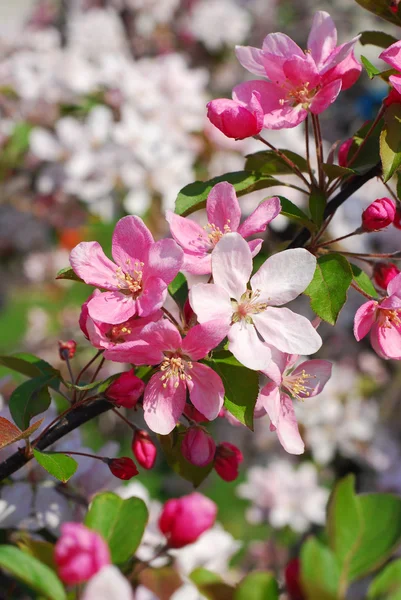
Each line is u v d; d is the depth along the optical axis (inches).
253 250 24.0
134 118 40.4
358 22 61.5
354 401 41.9
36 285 54.7
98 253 24.1
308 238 25.7
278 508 39.7
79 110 42.2
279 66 25.1
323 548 21.3
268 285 24.0
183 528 23.8
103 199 40.9
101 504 24.1
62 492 27.2
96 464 27.6
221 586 23.0
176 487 50.9
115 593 20.7
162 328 23.3
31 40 47.2
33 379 25.9
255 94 24.7
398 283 24.6
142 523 23.9
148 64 44.6
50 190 41.4
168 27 58.9
